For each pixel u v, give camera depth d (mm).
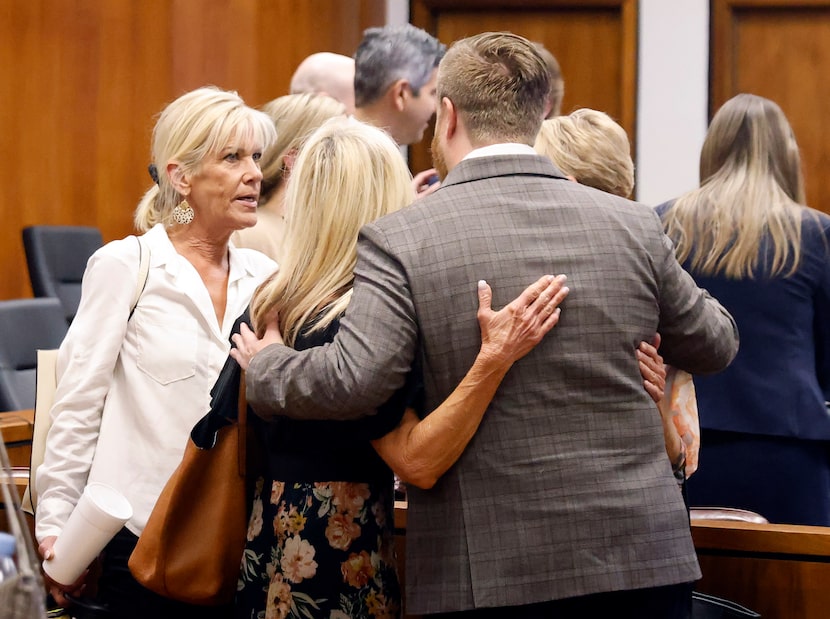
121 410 4582
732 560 4773
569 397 3586
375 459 3953
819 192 14211
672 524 3617
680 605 3684
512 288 3576
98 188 12078
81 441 4520
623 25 14312
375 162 4012
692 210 5898
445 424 3531
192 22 12555
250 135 4859
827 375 5875
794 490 5777
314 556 3852
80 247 10359
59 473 4473
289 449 3924
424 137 14602
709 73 14281
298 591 3855
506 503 3543
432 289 3592
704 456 5914
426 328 3596
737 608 4543
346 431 3807
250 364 3777
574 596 3504
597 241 3682
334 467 3887
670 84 14266
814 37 14102
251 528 4059
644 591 3594
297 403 3625
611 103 14500
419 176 6898
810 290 5715
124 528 4457
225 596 4160
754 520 5012
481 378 3498
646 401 3682
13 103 11445
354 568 3863
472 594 3512
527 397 3572
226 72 12828
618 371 3637
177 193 4891
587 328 3605
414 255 3615
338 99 8016
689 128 14250
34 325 7980
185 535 4121
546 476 3539
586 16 14508
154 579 4113
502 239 3629
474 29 14789
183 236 4902
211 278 4879
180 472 4105
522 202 3703
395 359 3545
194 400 4578
